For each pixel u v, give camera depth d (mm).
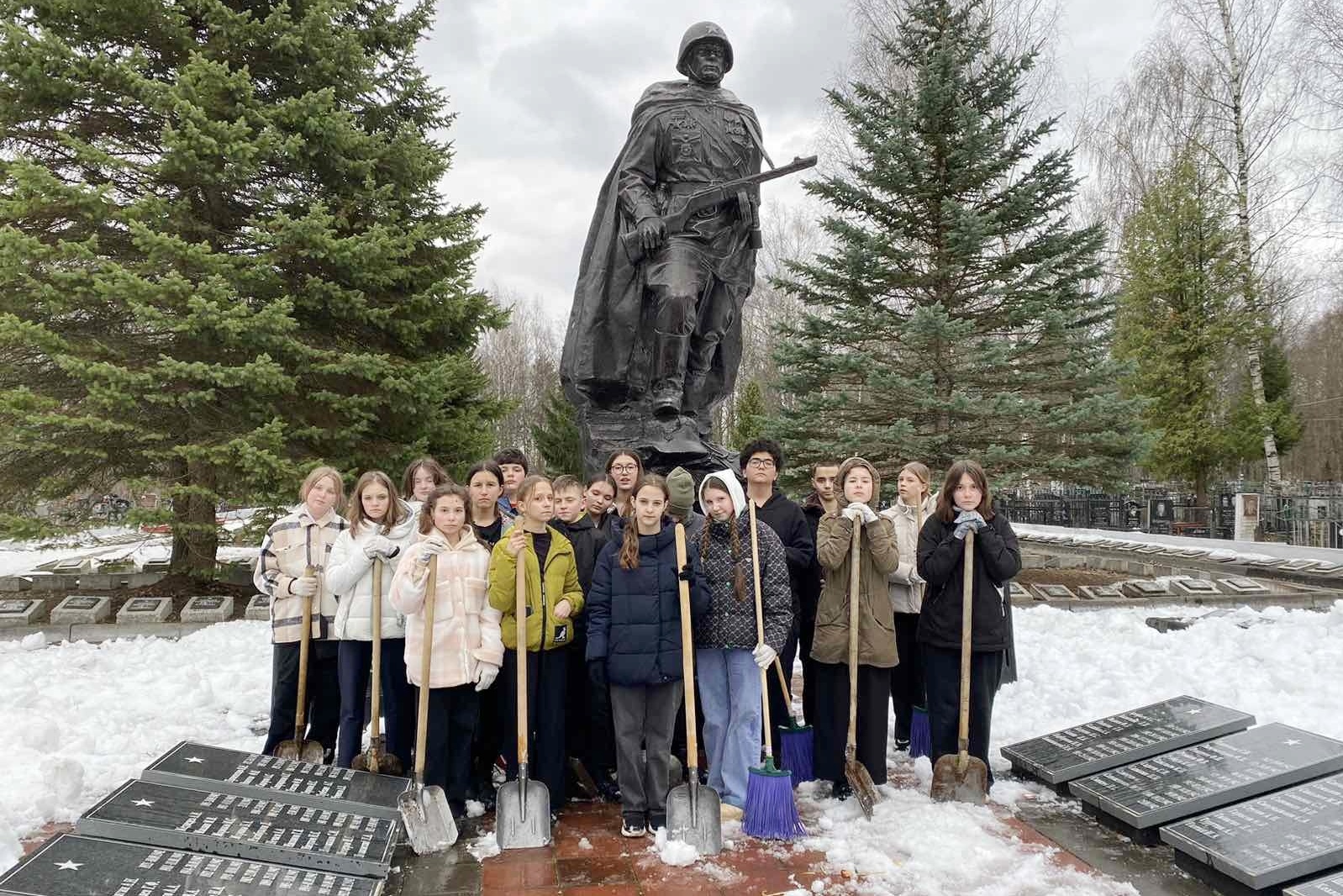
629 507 4531
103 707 6098
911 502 5484
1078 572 13859
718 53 6742
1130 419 13320
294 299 11133
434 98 13133
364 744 5410
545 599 4336
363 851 3578
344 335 12266
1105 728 4984
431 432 11984
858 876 3631
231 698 6496
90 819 3436
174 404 10266
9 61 9797
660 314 6477
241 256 10383
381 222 12055
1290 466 42500
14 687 6445
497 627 4309
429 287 12281
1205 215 24031
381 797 4105
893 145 14109
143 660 7730
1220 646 7875
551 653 4410
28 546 18781
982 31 16188
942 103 14203
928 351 14062
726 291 6758
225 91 10633
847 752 4328
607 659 4145
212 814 3672
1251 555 14727
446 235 12336
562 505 4777
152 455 9984
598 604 4199
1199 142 24750
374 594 4457
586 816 4422
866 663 4535
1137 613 9938
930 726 4711
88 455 10516
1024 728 5777
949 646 4586
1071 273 14703
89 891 2943
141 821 3502
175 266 10391
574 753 4859
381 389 11609
